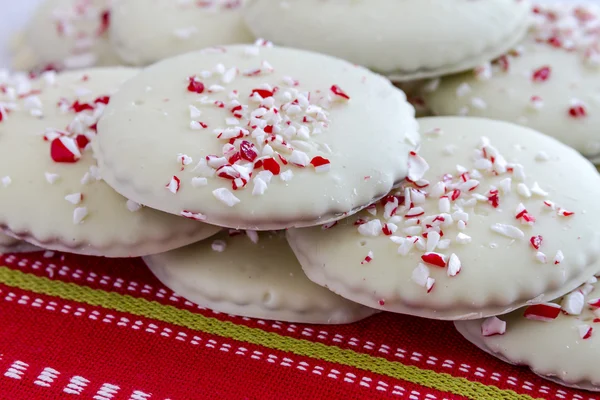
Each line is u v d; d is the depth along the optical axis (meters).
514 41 0.21
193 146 0.17
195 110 0.17
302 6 0.21
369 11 0.20
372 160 0.17
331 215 0.17
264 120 0.17
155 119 0.17
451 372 0.17
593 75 0.21
